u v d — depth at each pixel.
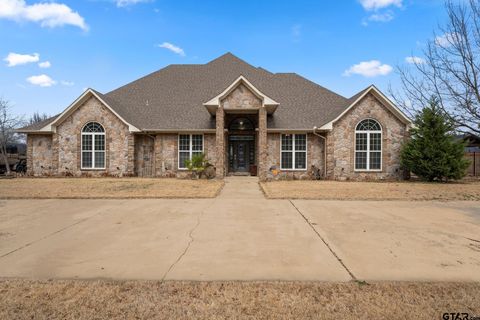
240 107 18.30
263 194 13.09
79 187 14.34
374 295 3.96
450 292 4.05
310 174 19.89
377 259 5.30
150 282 4.36
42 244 6.18
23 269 4.86
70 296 3.93
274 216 8.84
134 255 5.52
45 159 20.44
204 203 10.92
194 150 20.47
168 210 9.67
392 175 19.03
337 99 22.66
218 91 23.61
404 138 18.94
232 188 14.90
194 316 3.47
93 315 3.49
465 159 17.55
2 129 28.38
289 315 3.49
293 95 23.19
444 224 7.88
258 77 24.88
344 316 3.47
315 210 9.70
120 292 4.05
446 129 17.58
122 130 19.86
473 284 4.29
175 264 5.08
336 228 7.46
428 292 4.04
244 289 4.13
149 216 8.83
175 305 3.71
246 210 9.70
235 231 7.20
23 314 3.51
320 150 20.05
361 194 12.63
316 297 3.91
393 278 4.51
